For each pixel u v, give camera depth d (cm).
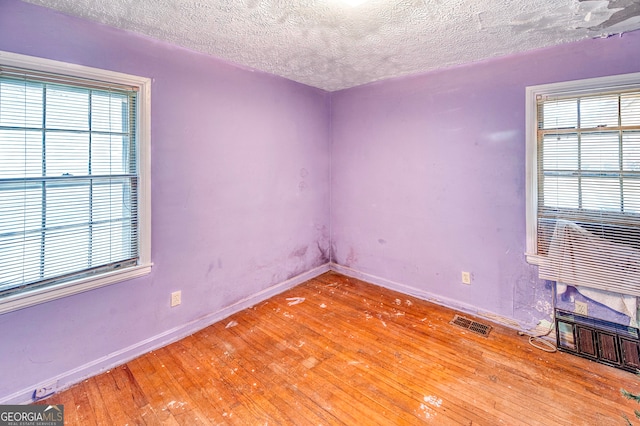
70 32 178
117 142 203
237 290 286
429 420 164
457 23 189
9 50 159
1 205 162
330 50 235
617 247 205
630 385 188
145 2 165
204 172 252
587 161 217
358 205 364
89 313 195
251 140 288
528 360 214
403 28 196
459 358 217
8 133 162
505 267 259
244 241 289
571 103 221
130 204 211
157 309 229
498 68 251
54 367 182
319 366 210
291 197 338
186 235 243
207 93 249
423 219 308
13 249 167
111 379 195
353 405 175
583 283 215
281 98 316
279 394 184
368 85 340
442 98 286
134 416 167
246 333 251
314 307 297
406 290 327
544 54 229
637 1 162
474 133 269
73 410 170
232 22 188
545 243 238
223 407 174
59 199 181
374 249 353
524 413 168
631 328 204
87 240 193
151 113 216
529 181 240
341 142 374
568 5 167
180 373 202
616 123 205
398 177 324
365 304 303
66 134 182
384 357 219
